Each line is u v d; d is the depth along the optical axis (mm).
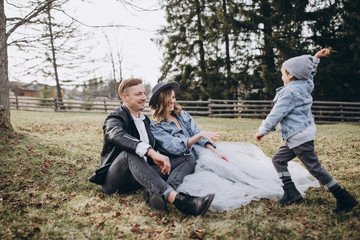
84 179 3471
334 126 10078
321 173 2322
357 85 14305
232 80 15852
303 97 2443
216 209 2445
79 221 2287
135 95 2732
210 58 16312
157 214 2434
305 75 2473
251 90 16422
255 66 15750
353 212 2271
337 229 2027
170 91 3018
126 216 2379
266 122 2441
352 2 13438
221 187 2619
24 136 6184
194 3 15883
